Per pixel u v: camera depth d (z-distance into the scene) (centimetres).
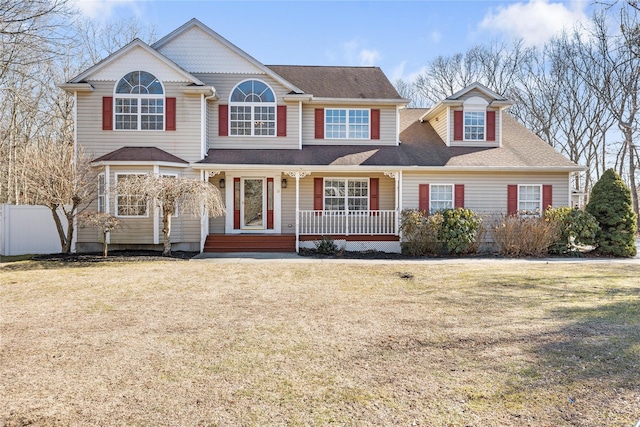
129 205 1450
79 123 1515
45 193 1258
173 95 1538
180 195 1273
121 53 1516
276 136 1673
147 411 339
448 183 1625
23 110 2278
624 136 2578
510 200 1639
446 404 352
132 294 790
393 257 1425
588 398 362
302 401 358
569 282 926
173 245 1505
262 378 407
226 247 1515
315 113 1739
